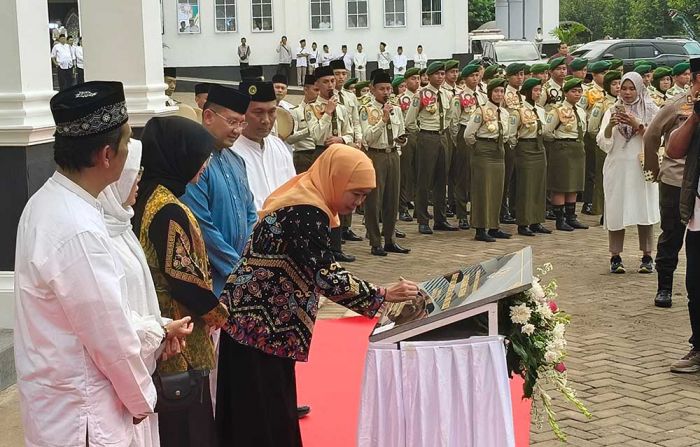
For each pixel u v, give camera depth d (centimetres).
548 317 371
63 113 268
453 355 353
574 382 562
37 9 603
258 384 376
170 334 306
